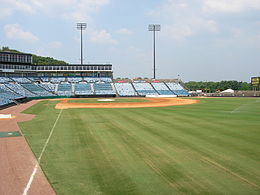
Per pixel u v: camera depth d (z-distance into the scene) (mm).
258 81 85062
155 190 9438
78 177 10852
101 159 13289
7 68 77750
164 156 13680
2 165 12602
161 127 22656
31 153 14617
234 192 9219
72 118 29391
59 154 14328
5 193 9469
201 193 9141
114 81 97875
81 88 86562
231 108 42062
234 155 13766
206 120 27062
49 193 9344
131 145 16125
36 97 71062
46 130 21703
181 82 105750
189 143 16531
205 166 12031
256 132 20141
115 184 10047
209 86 168625
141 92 92375
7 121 27312
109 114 33312
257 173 11062
